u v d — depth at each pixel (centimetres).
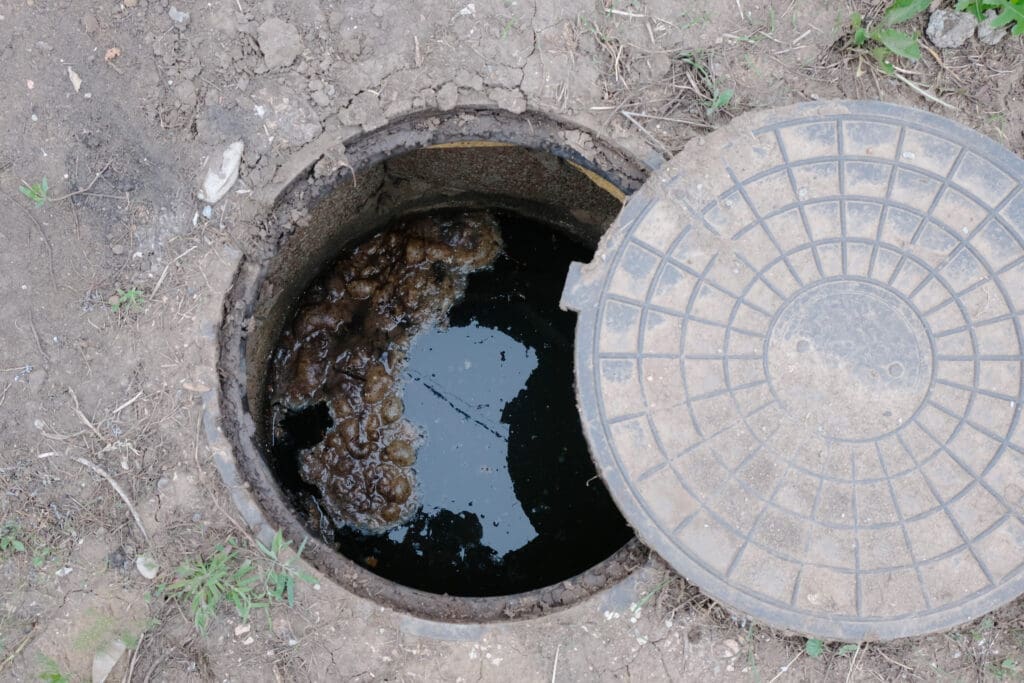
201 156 261
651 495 235
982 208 237
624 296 239
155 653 254
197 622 249
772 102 263
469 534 362
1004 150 239
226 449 253
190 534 253
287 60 262
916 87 265
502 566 358
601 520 353
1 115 262
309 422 356
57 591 256
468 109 269
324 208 292
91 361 259
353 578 260
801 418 231
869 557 231
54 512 258
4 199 262
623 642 253
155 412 256
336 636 252
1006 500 232
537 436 373
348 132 263
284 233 271
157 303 259
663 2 266
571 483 365
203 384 254
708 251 238
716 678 255
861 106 242
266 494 263
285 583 251
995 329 233
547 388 378
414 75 263
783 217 238
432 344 375
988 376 232
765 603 232
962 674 258
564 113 263
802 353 231
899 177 238
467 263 379
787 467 232
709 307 237
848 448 230
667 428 235
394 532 357
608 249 242
